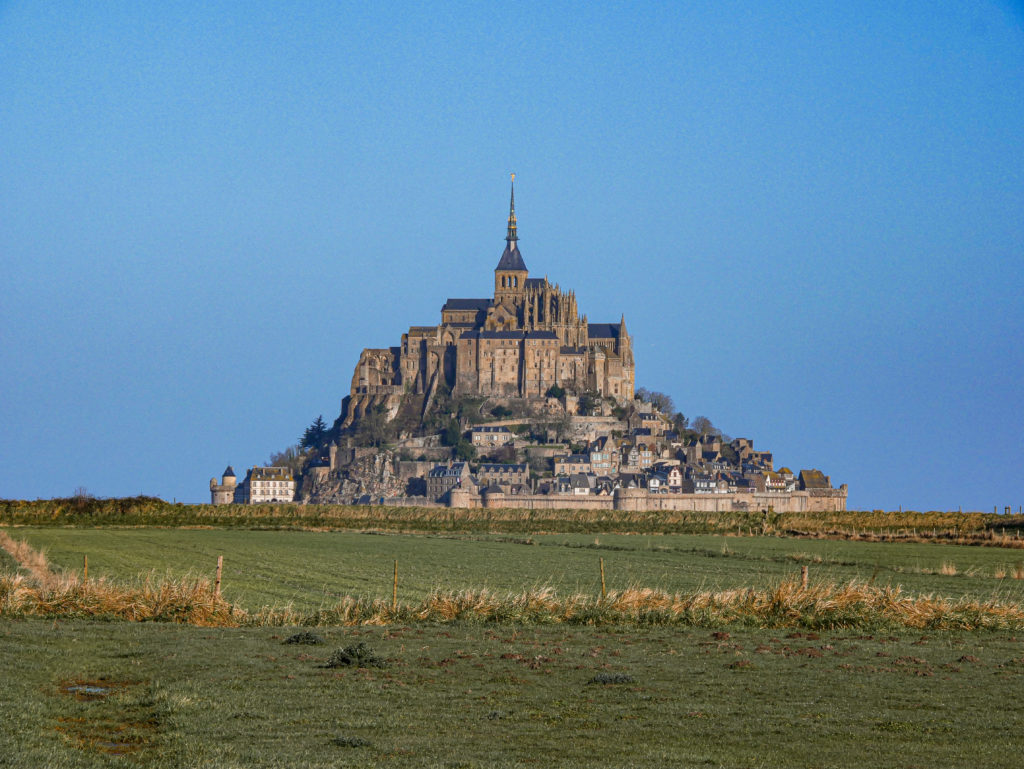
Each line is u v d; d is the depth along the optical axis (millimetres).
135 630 121750
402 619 134500
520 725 82250
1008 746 76750
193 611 133375
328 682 95562
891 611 132750
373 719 83438
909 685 96188
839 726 82250
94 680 95000
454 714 85500
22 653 104438
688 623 130500
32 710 82500
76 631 119250
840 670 102562
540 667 103188
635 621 131000
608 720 83750
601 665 104438
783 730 80938
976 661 106688
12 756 69062
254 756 72438
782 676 99750
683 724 82625
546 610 134625
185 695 88688
